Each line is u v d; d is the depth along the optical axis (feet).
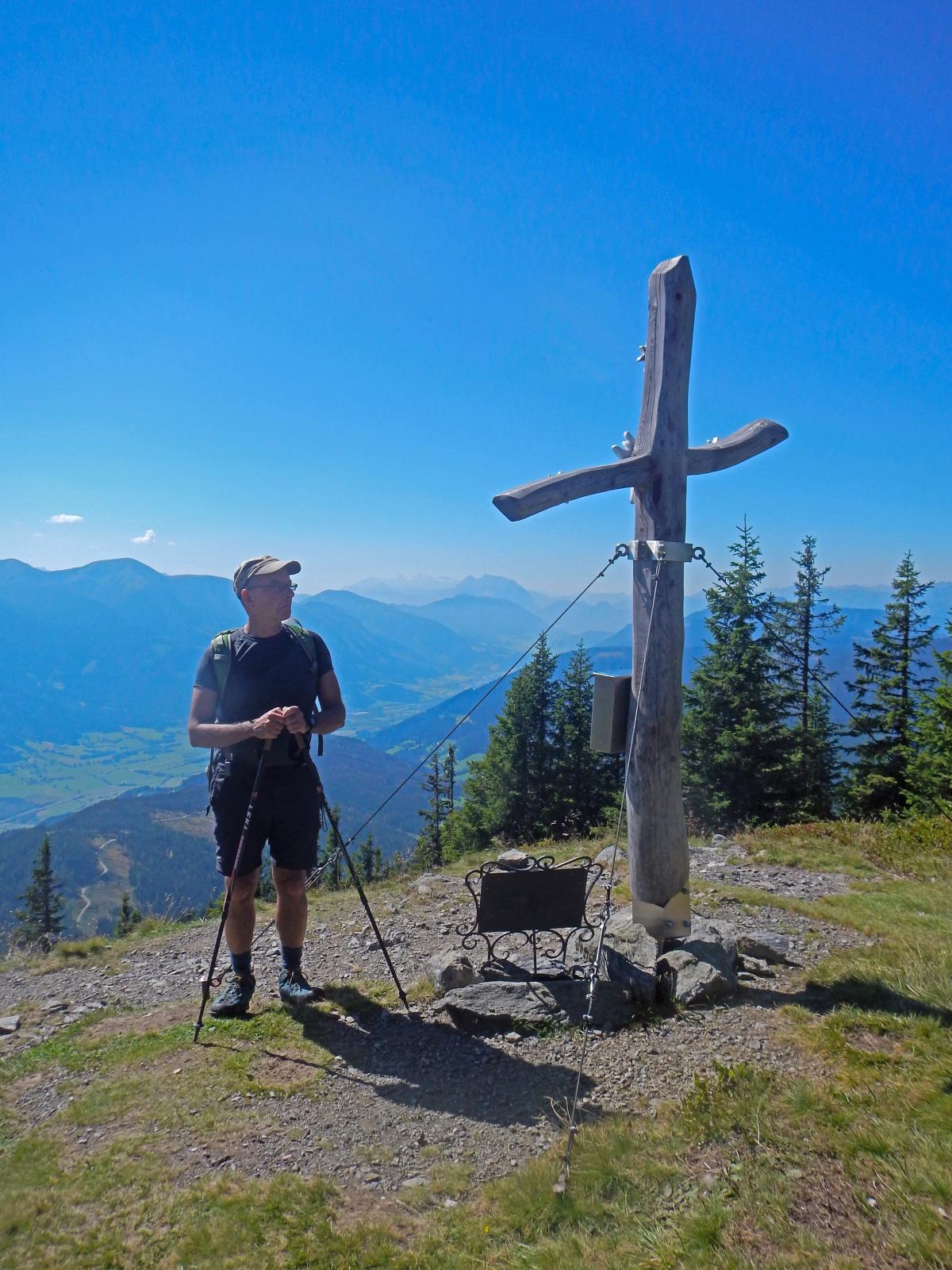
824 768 90.02
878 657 91.25
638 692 16.74
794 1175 9.58
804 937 19.45
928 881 26.32
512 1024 14.69
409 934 21.03
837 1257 8.23
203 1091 12.92
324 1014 15.69
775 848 30.91
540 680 128.26
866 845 31.17
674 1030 14.05
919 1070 11.71
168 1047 14.64
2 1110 13.01
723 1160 10.10
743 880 26.48
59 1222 10.04
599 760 124.57
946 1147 9.71
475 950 18.84
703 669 87.86
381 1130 11.85
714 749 84.69
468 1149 11.35
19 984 19.45
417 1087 12.96
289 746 15.01
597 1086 12.60
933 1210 8.69
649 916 16.89
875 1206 8.93
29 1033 16.28
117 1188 10.59
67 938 23.85
